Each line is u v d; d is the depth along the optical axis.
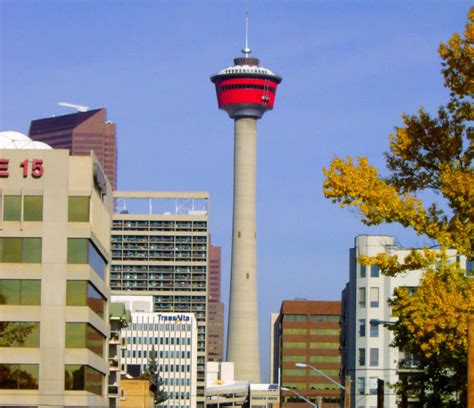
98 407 116.69
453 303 48.84
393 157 51.19
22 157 109.94
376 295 166.25
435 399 68.31
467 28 49.88
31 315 107.88
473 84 49.62
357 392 165.62
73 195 109.75
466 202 48.97
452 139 50.34
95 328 114.88
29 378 107.25
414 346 62.38
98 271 118.69
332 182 49.72
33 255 108.88
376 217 49.50
